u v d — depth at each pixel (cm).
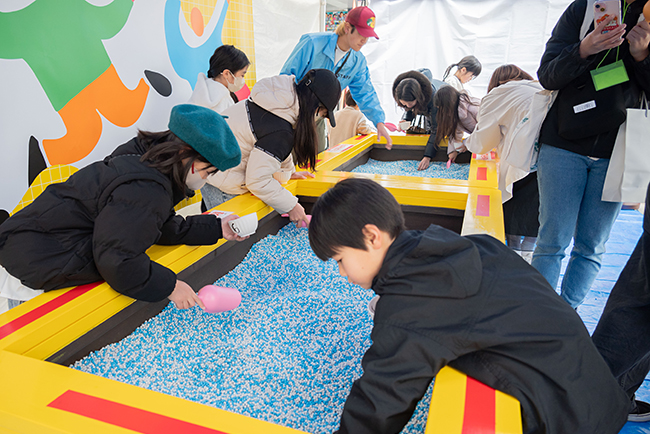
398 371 75
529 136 188
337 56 292
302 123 186
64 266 115
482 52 603
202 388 117
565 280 196
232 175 204
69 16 222
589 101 160
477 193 200
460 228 207
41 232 115
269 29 395
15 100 202
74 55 227
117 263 109
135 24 263
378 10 609
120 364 122
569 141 172
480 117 249
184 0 299
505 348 76
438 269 78
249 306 157
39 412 79
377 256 90
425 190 205
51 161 222
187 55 310
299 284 177
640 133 157
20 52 202
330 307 159
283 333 143
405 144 372
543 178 183
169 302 153
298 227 224
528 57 591
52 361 109
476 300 78
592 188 176
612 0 136
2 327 103
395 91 347
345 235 86
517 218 246
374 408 75
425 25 611
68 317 111
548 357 76
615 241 336
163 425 76
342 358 132
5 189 202
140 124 276
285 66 279
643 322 135
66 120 227
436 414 73
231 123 191
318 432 104
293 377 123
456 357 77
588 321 219
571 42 166
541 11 567
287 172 222
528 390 76
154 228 115
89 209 117
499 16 582
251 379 122
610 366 141
